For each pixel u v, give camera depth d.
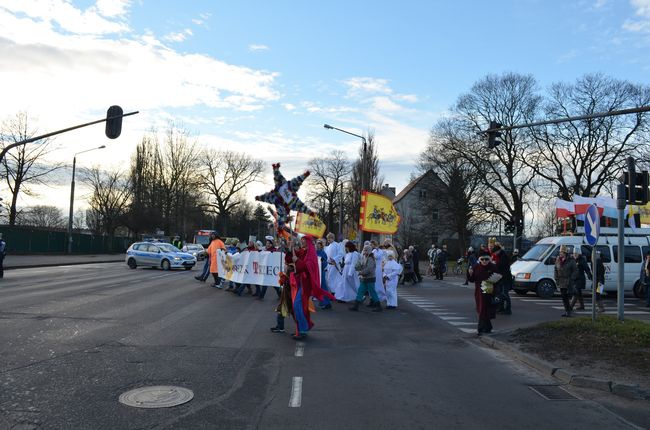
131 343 8.55
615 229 20.73
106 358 7.43
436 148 50.59
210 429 4.86
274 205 9.48
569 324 10.03
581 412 5.87
